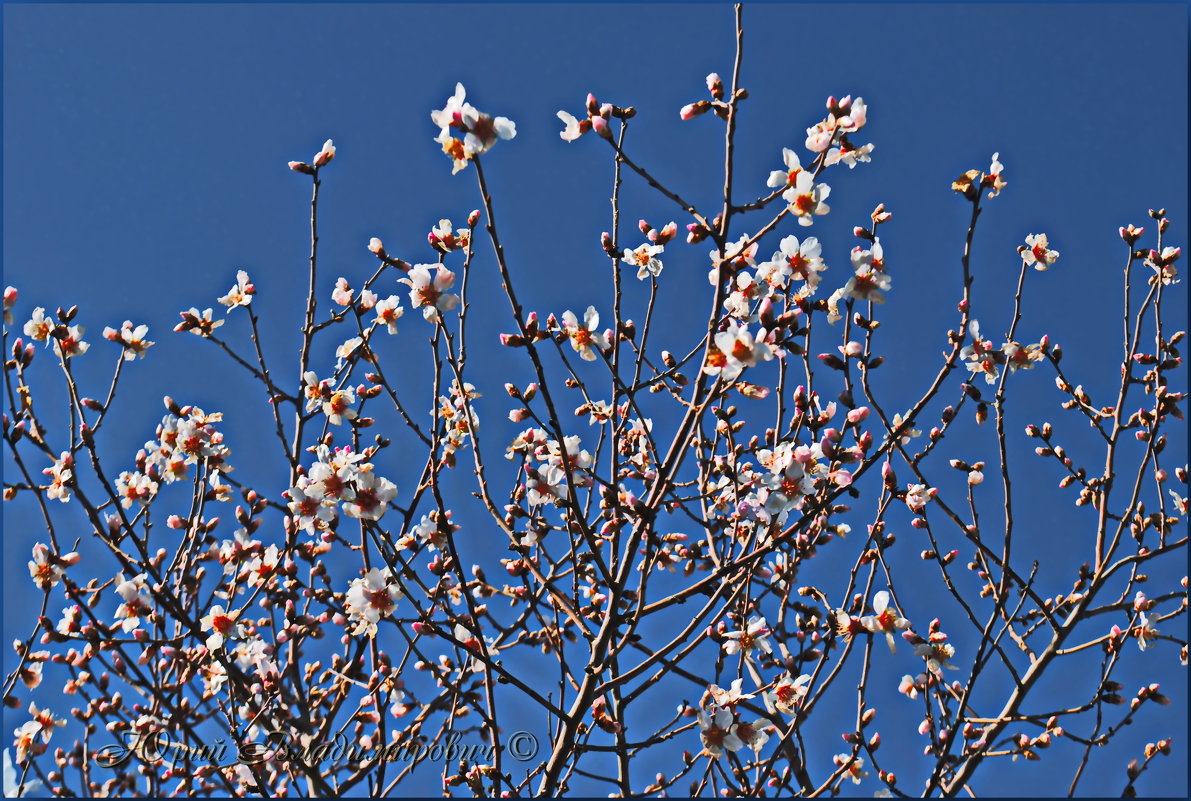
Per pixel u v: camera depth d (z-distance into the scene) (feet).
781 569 17.81
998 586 18.17
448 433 17.65
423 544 16.52
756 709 15.87
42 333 17.19
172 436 17.37
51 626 14.80
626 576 14.74
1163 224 18.80
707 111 14.43
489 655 15.66
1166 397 18.43
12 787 16.61
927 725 17.47
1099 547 18.49
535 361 13.89
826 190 14.24
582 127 14.51
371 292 17.90
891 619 15.92
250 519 17.26
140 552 15.48
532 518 16.72
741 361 13.62
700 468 17.33
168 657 17.15
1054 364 19.13
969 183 14.02
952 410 15.84
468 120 12.81
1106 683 16.94
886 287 14.38
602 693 14.92
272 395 17.48
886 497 16.10
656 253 15.90
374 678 15.79
